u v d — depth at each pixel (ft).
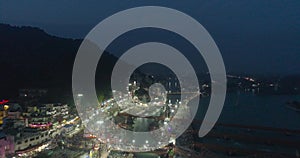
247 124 383.86
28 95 322.55
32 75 400.47
